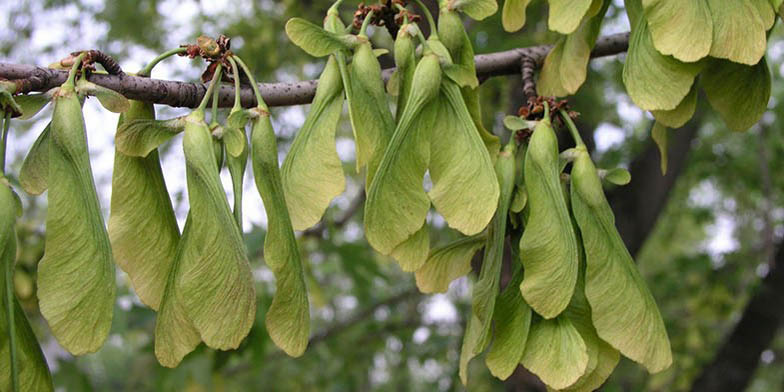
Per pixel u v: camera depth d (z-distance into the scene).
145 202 0.28
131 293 0.67
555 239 0.28
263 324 0.60
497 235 0.28
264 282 0.65
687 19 0.28
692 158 0.98
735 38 0.28
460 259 0.31
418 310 1.15
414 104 0.28
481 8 0.29
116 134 0.27
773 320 0.78
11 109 0.27
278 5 0.80
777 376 1.45
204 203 0.27
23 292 0.65
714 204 1.13
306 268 0.66
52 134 0.26
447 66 0.28
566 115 0.29
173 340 0.26
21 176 0.27
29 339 0.26
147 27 0.94
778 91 1.06
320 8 0.69
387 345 1.17
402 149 0.28
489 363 0.28
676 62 0.29
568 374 0.27
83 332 0.26
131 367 0.98
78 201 0.26
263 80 0.82
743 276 0.94
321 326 1.38
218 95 0.29
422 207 0.28
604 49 0.36
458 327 1.02
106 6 0.95
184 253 0.27
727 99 0.31
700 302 0.91
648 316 0.28
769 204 0.81
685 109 0.30
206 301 0.26
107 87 0.28
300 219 0.27
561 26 0.30
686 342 0.88
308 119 0.28
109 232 0.28
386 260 0.95
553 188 0.28
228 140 0.27
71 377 0.68
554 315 0.27
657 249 1.36
